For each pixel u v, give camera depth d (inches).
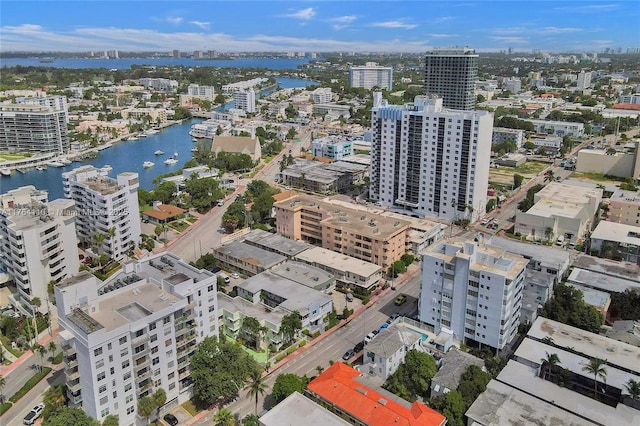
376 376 6569.9
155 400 5787.4
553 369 6505.9
